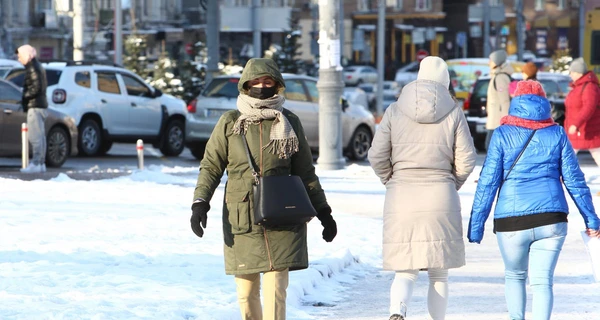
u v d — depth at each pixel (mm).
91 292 20938
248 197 16703
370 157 18875
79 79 58156
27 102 47250
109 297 20500
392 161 18828
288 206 16406
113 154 64625
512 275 19047
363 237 30984
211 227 31297
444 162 18578
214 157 17000
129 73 61156
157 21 163625
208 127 58812
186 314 19375
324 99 51719
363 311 21625
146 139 62094
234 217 16750
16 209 33719
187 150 70250
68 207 34625
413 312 21672
